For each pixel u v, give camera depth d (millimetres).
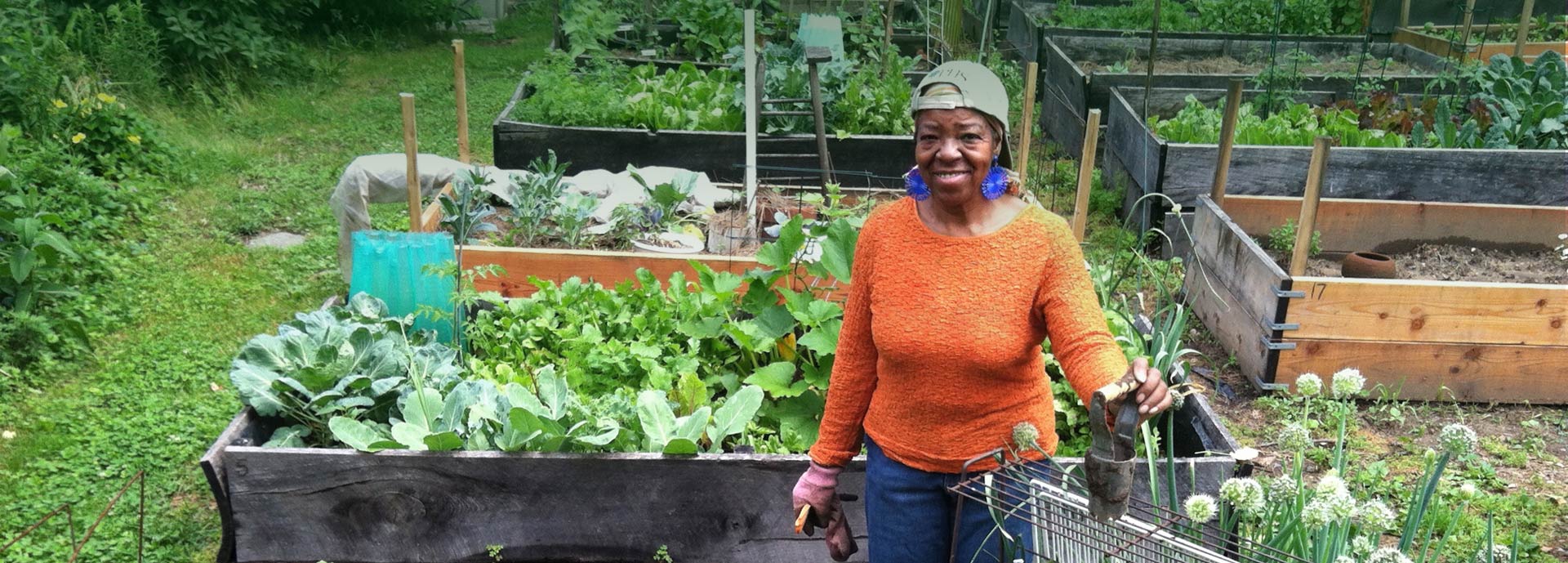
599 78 8422
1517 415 4617
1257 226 6148
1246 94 8477
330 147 8055
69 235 5711
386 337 3883
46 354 4594
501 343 4266
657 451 3342
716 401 3902
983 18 11945
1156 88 8266
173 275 5590
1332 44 10203
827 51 6441
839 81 7523
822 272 4008
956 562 2309
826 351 3633
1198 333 5328
